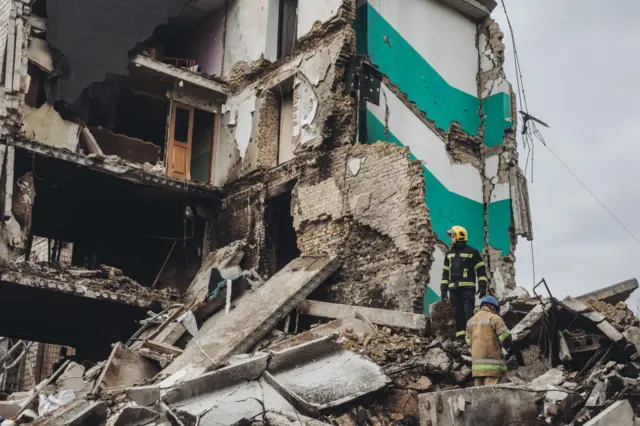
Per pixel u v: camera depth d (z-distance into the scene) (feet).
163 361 48.06
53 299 58.80
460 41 69.51
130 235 73.61
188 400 35.96
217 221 69.05
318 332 45.29
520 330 39.86
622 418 30.48
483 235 66.54
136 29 64.59
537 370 39.19
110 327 66.44
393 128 61.82
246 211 66.08
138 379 47.06
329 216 58.29
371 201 55.83
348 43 59.93
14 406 45.42
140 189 66.74
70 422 38.32
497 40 70.03
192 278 69.26
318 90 61.16
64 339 71.15
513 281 65.21
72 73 62.39
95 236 74.08
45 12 64.18
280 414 32.96
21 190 58.95
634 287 46.21
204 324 54.90
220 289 56.59
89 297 57.67
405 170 54.19
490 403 32.37
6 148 58.08
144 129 76.59
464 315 42.78
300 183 61.46
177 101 69.51
